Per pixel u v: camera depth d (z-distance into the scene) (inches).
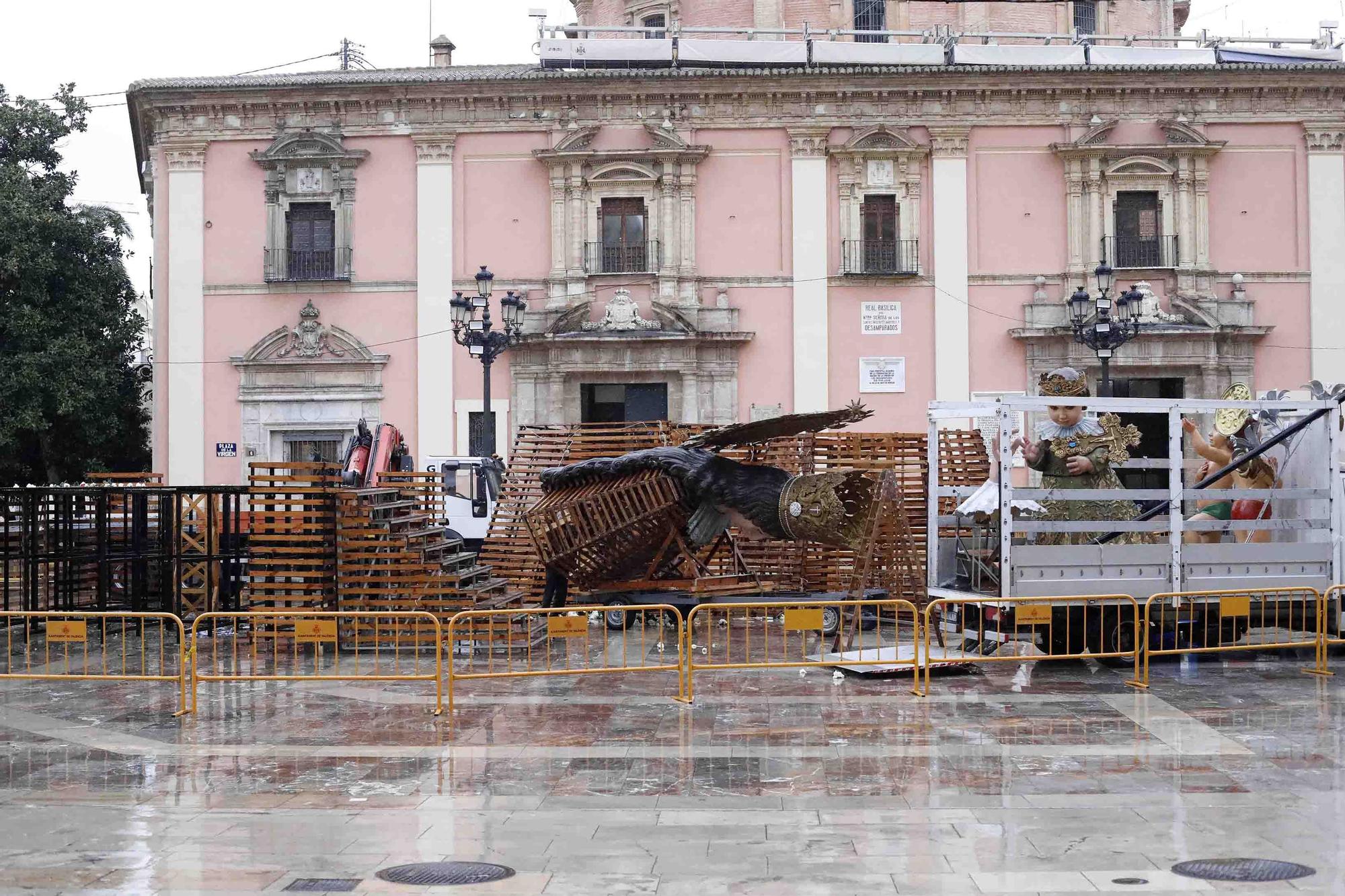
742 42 1294.3
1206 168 1264.8
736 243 1277.1
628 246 1280.8
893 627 655.8
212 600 682.8
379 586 609.9
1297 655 562.9
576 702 459.8
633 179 1268.5
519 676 444.5
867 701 455.5
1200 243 1263.5
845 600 564.4
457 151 1280.8
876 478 583.5
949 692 472.4
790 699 461.4
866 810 306.8
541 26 1310.3
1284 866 259.1
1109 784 330.6
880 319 1273.4
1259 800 313.6
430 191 1274.6
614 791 329.1
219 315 1282.0
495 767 358.3
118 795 331.0
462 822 300.2
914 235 1269.7
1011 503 499.2
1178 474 510.9
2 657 589.0
